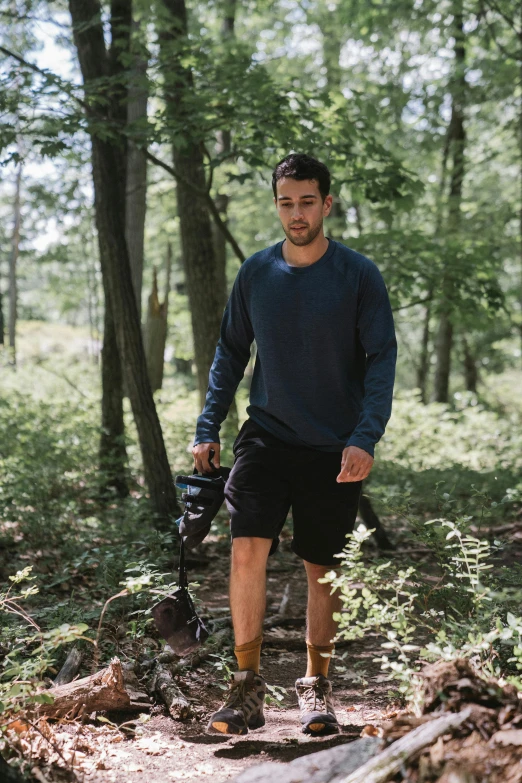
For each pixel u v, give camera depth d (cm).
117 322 679
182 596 305
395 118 1306
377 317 295
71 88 624
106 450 863
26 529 614
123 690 321
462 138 1460
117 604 449
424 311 1997
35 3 728
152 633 414
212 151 1179
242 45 772
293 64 1591
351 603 278
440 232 1338
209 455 316
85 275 2397
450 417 1372
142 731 305
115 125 643
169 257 1359
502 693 232
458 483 859
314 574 308
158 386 1027
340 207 1539
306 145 664
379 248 800
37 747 261
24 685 267
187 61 687
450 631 330
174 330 1836
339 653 428
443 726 214
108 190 679
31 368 2025
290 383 299
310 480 300
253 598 294
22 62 627
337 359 297
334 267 295
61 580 489
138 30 808
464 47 1327
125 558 517
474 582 312
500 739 207
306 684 306
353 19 1263
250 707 286
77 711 314
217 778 253
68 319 3650
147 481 674
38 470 787
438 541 357
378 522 684
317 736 294
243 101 667
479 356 2378
